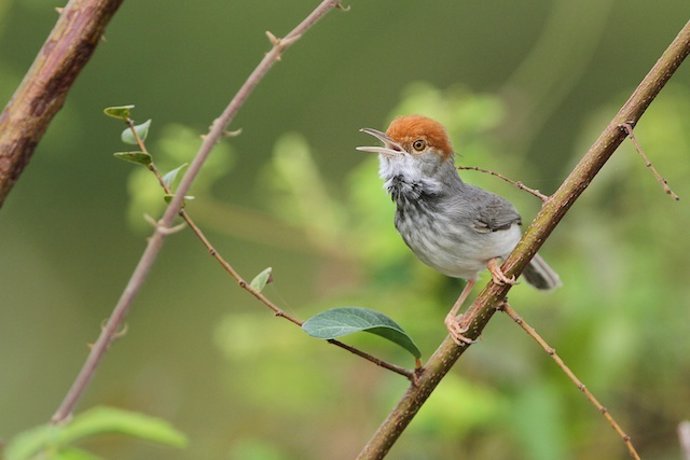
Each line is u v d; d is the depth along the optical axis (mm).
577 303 10078
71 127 10852
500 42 18750
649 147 11062
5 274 18531
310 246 11070
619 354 9703
